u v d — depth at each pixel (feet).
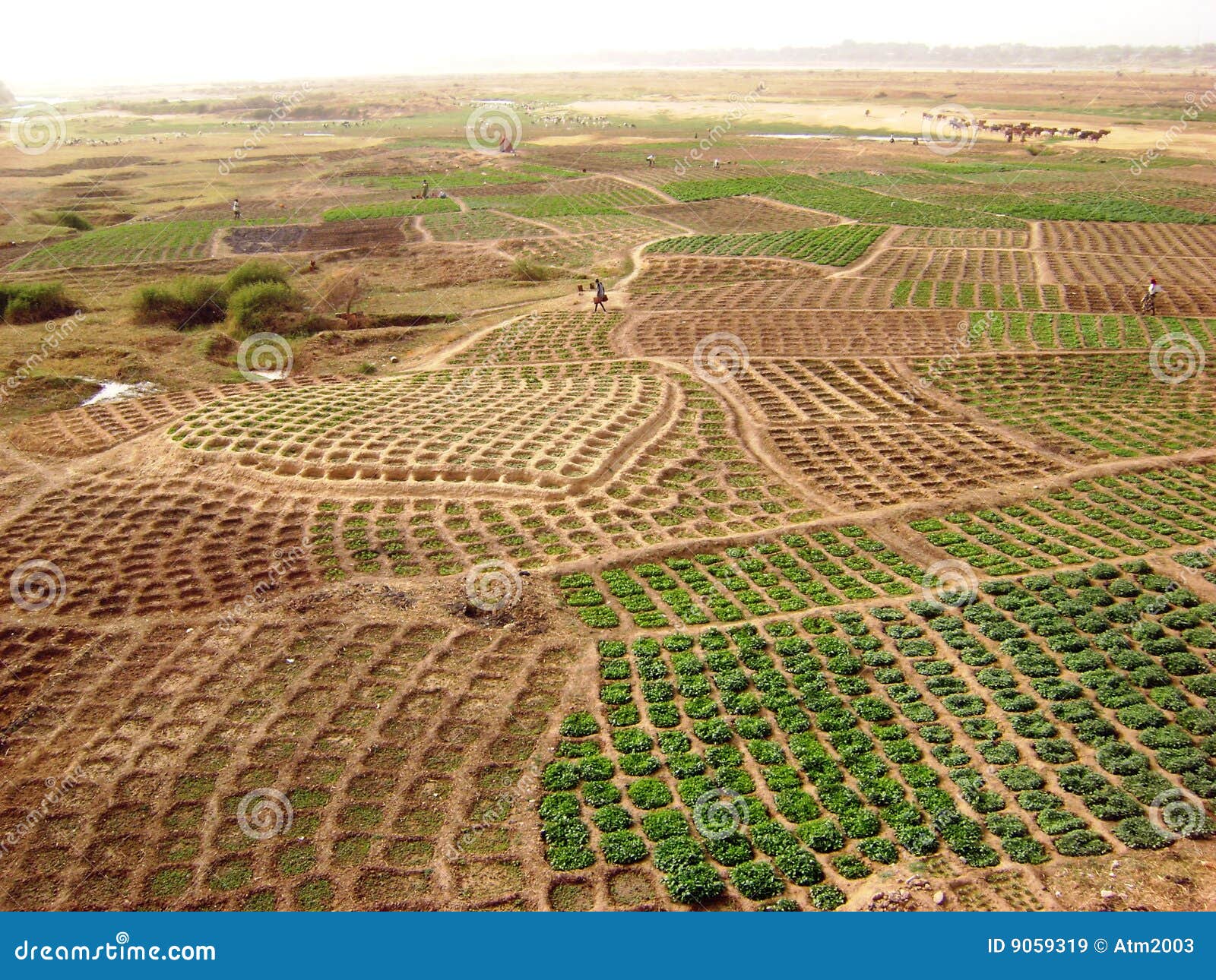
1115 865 55.01
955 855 56.54
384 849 57.31
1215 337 151.33
